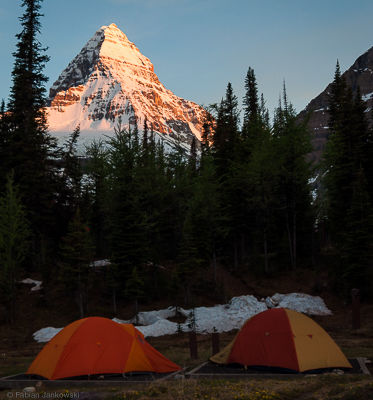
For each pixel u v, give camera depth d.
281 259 45.44
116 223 39.84
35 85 44.97
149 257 41.03
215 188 45.56
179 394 10.20
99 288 40.50
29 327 33.09
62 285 38.75
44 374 14.82
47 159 45.47
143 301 38.94
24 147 42.56
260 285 41.50
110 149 46.25
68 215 48.31
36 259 43.66
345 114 44.59
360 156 42.22
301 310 34.44
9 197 36.62
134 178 44.12
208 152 55.75
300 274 41.97
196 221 44.25
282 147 45.31
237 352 15.84
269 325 15.70
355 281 34.69
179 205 47.50
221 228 46.62
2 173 42.81
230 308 36.03
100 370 14.72
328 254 45.62
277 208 45.19
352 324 28.95
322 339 15.26
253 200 44.91
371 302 33.91
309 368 14.32
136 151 45.41
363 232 34.75
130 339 15.72
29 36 44.94
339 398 9.42
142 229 40.50
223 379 13.68
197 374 14.52
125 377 14.66
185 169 49.19
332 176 43.19
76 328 15.73
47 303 36.78
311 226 47.28
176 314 35.38
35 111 44.12
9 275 34.91
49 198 45.25
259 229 46.81
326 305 35.75
